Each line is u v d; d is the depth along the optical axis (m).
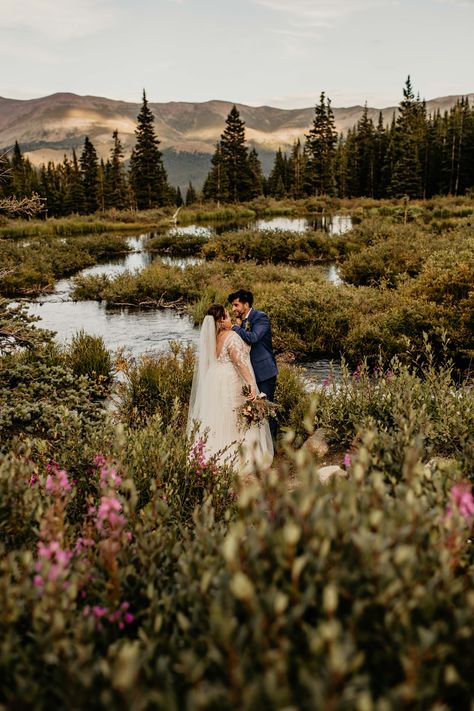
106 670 1.36
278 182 108.19
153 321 14.93
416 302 10.74
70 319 15.33
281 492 1.79
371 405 5.29
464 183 76.25
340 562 1.56
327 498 1.81
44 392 4.75
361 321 11.06
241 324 5.55
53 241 32.41
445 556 1.53
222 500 3.63
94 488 3.52
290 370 7.99
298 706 1.26
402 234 27.75
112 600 1.81
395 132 83.75
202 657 1.49
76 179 79.69
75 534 2.68
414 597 1.38
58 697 1.53
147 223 58.56
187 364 7.83
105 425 4.20
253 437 5.12
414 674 1.21
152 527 2.64
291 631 1.42
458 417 4.64
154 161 79.75
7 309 5.16
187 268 20.69
